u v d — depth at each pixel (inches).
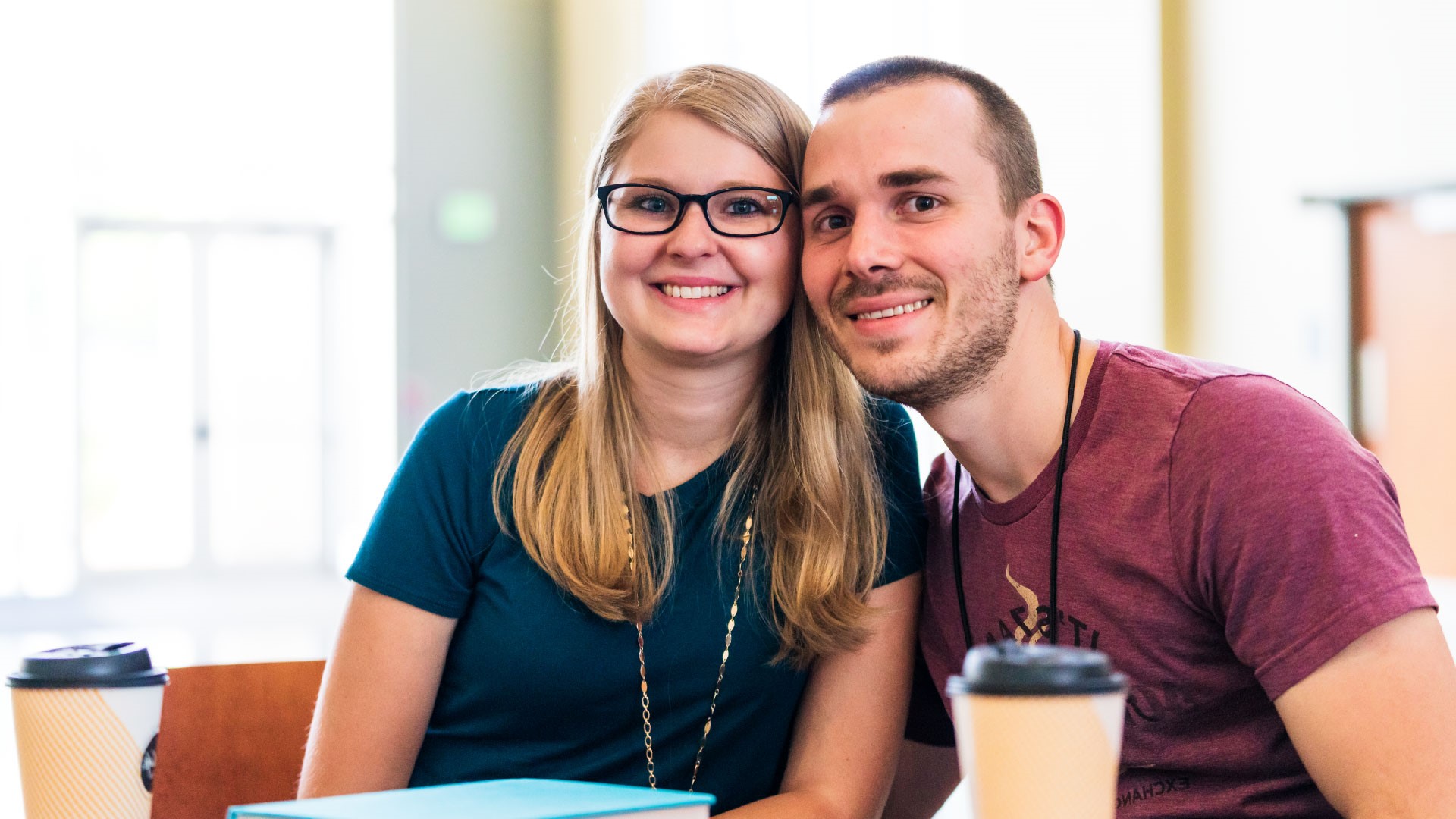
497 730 53.6
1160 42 183.6
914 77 47.0
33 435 302.8
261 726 56.5
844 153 46.4
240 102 305.6
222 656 223.8
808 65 190.7
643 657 52.7
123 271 317.7
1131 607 45.6
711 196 51.0
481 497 54.4
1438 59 165.9
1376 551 40.6
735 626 53.1
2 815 117.2
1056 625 47.3
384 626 53.1
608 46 264.1
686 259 50.8
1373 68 171.6
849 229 47.6
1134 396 46.3
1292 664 41.1
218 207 311.0
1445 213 167.8
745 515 54.5
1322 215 178.4
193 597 307.4
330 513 329.7
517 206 298.0
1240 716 46.1
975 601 50.1
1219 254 184.1
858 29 183.2
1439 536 172.7
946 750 58.2
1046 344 48.1
